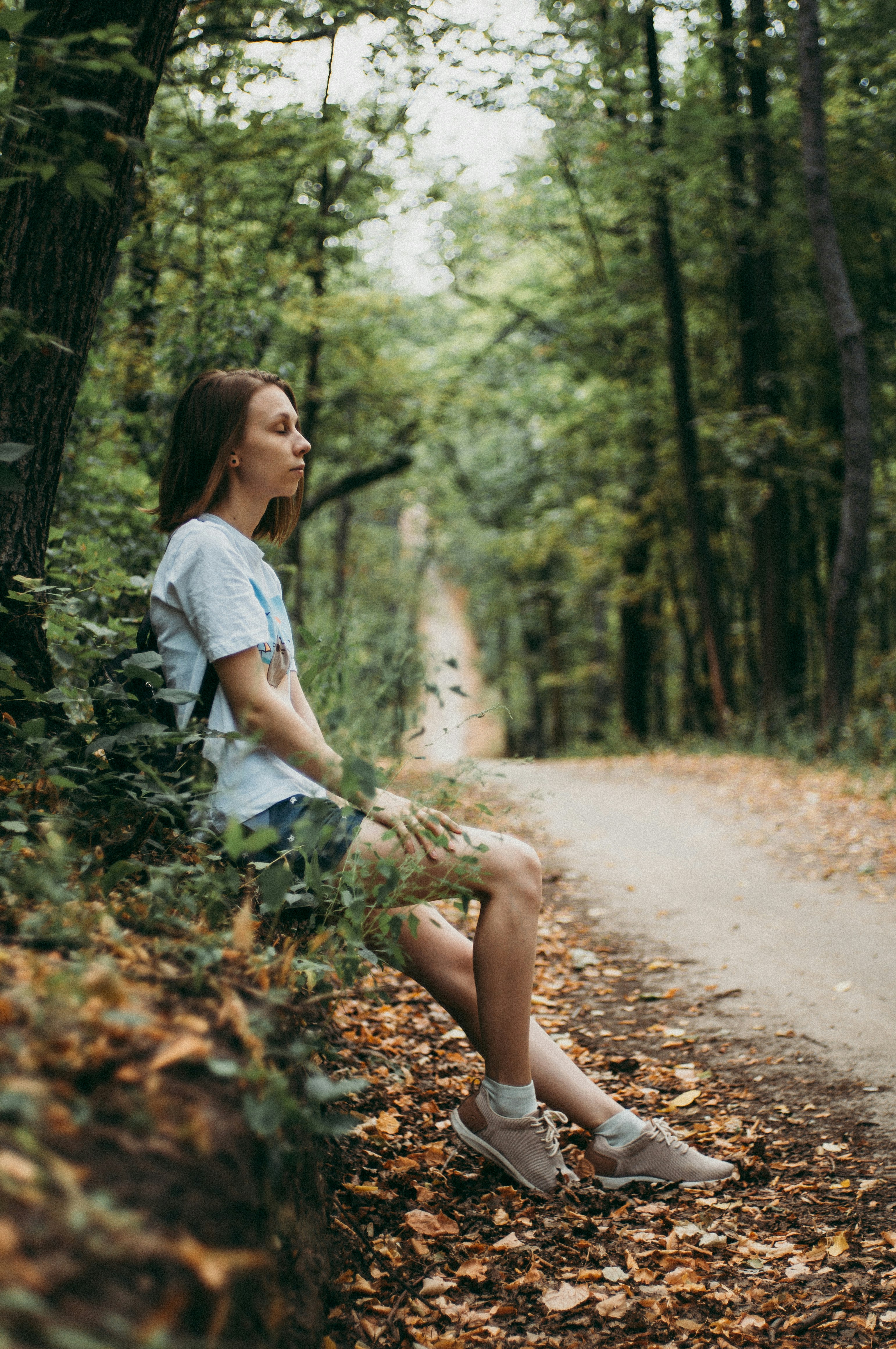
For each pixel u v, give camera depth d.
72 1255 0.87
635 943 4.82
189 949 1.57
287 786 2.12
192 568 2.12
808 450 14.33
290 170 6.85
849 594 11.72
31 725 2.01
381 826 2.16
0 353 2.49
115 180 2.60
